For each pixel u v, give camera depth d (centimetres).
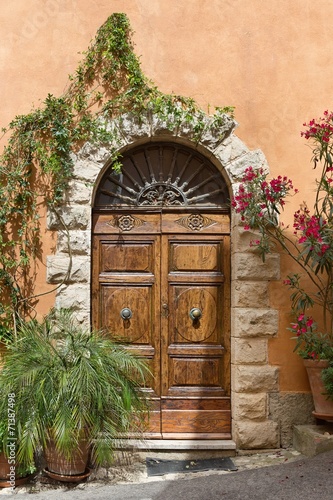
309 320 564
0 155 610
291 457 566
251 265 607
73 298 599
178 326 626
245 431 592
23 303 598
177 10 632
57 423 479
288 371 605
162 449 589
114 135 613
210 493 467
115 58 621
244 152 618
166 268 630
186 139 620
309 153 624
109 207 630
